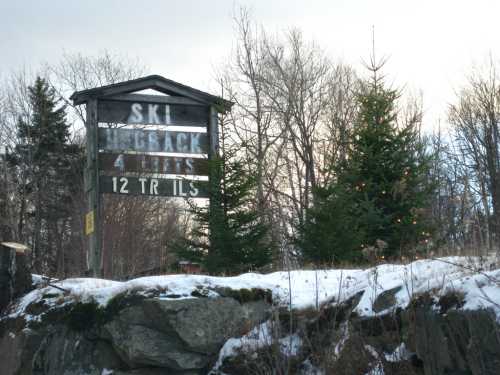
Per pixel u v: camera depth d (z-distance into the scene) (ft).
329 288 32.65
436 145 102.37
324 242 48.32
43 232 121.80
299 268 41.47
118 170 46.09
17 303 39.09
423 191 57.21
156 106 47.62
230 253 46.62
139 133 46.96
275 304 31.35
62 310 35.40
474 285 23.97
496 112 103.96
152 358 30.83
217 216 47.09
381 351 26.18
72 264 99.96
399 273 30.14
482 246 28.91
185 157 47.60
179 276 33.19
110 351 32.78
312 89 105.60
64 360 34.12
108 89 46.37
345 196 50.98
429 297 24.97
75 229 110.32
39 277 41.29
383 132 58.59
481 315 22.22
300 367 28.86
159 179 46.83
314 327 29.68
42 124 123.34
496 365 21.70
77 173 122.52
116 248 92.27
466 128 102.89
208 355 31.01
